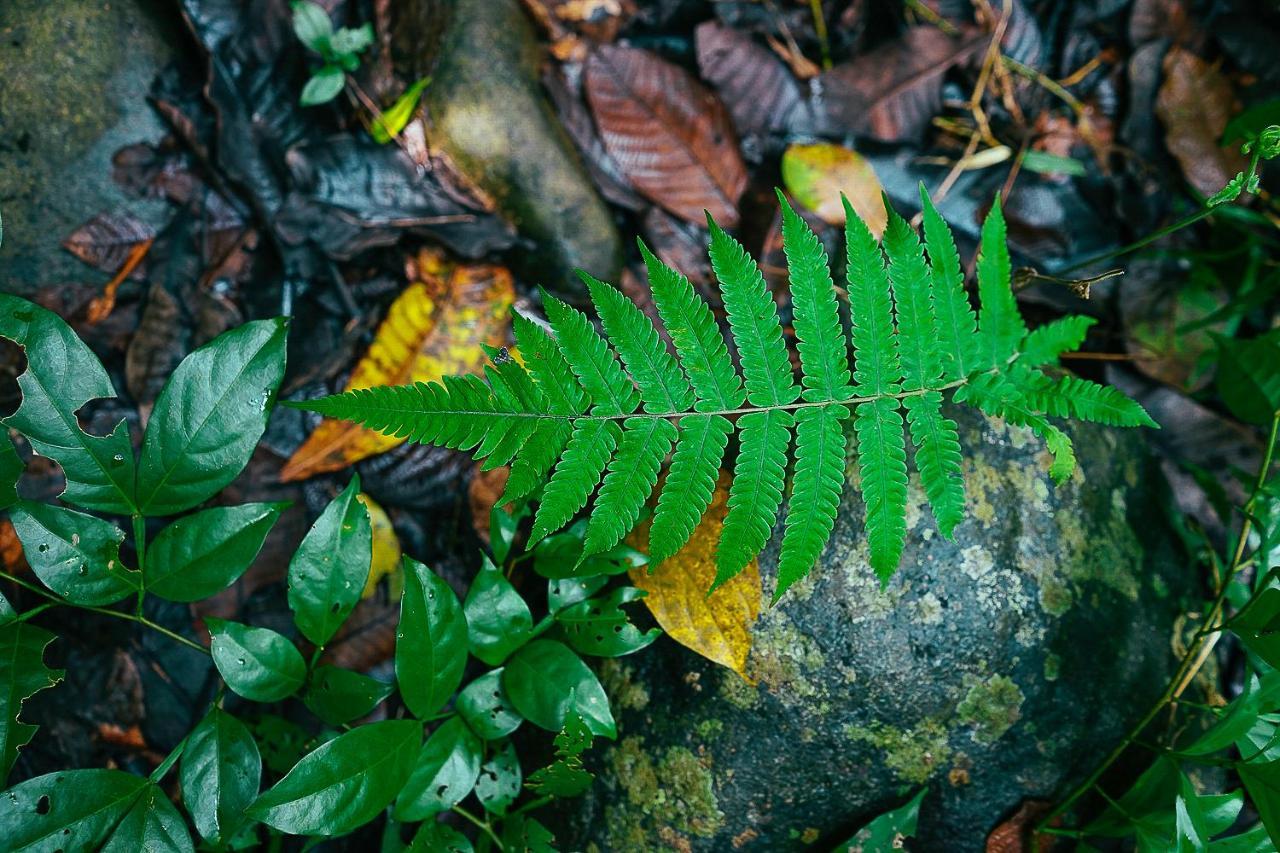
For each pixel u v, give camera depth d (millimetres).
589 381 572
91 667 740
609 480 569
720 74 814
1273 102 731
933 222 600
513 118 767
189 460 610
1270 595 616
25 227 729
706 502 574
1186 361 796
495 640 636
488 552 764
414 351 760
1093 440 694
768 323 580
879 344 588
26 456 737
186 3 745
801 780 650
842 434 584
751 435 578
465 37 768
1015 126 838
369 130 766
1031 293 804
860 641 639
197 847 689
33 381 599
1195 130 821
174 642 746
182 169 760
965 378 602
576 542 653
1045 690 655
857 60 828
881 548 580
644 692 669
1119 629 674
